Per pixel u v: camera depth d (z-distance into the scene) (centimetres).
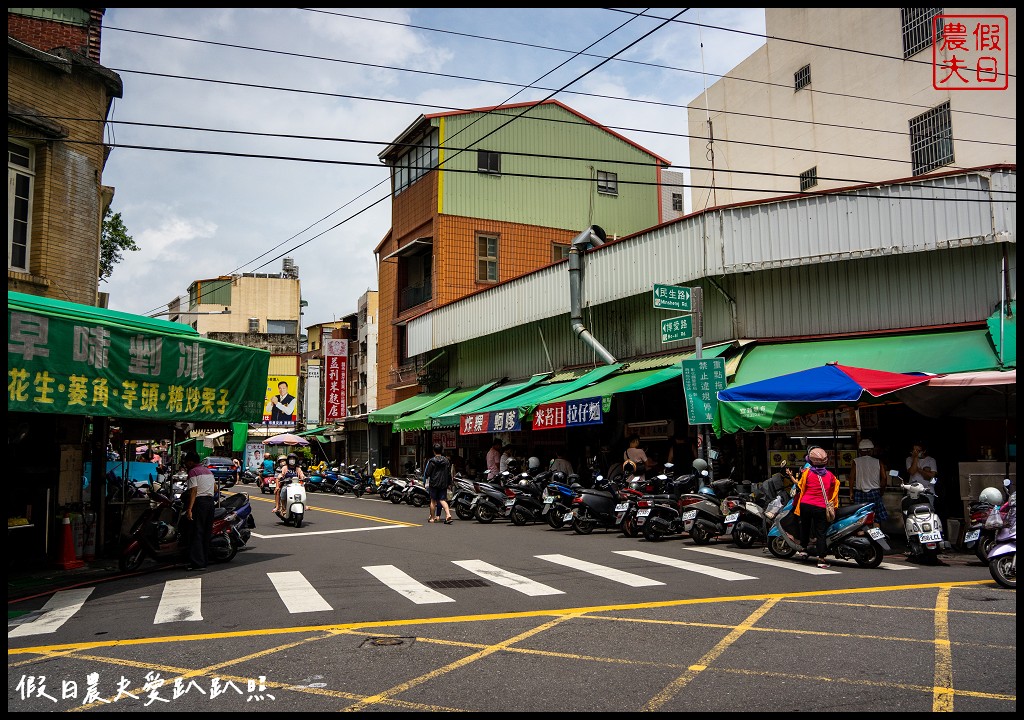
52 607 827
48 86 1313
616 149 3152
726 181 2716
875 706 457
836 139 2234
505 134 2925
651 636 632
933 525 1003
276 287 6072
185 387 995
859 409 1418
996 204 1332
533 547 1221
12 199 1258
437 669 548
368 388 4362
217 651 609
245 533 1216
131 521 1292
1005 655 562
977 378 1057
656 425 1759
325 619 718
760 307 1592
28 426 1123
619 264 1900
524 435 2309
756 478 1534
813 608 733
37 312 827
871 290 1473
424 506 2233
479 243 2839
